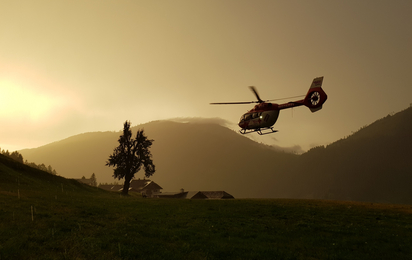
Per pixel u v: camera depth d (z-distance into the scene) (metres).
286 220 28.88
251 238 20.20
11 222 19.05
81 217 24.53
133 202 40.25
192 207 36.59
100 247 14.99
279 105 35.09
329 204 42.91
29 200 30.23
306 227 25.31
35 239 15.52
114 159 75.50
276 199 51.91
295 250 17.36
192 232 21.00
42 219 21.25
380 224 27.56
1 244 13.94
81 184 69.19
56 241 15.47
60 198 36.62
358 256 16.58
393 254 17.14
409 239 21.30
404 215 33.38
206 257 14.70
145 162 76.62
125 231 19.91
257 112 36.22
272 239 20.19
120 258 13.45
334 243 19.33
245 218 29.25
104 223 22.53
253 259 15.04
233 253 15.85
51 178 61.06
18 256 12.53
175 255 14.64
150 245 16.38
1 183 42.53
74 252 13.66
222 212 32.69
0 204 25.39
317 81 32.66
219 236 20.25
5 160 57.56
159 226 22.91
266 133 35.97
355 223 27.89
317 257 16.25
